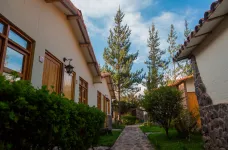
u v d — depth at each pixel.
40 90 2.12
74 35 6.91
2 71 3.16
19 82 1.96
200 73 5.18
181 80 10.21
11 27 3.44
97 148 6.16
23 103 1.72
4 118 1.54
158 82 24.17
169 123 7.70
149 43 27.50
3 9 3.15
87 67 8.88
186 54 5.77
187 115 7.38
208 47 4.63
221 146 4.04
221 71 4.11
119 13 23.89
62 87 5.57
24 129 1.80
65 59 5.90
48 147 2.25
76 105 3.49
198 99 5.40
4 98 1.66
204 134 5.07
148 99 8.23
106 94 14.73
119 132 11.94
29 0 4.01
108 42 23.61
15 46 3.60
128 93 24.83
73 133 3.07
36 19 4.25
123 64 22.91
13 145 1.73
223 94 4.07
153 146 6.45
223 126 3.94
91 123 4.32
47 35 4.76
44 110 2.04
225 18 3.82
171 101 7.75
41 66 4.36
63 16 5.89
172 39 24.94
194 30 4.30
